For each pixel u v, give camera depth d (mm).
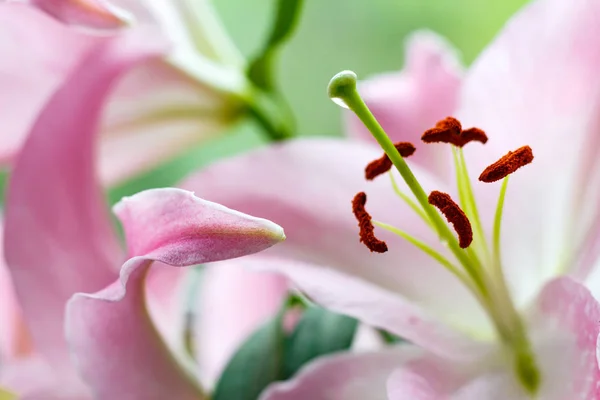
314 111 792
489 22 761
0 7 462
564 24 443
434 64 496
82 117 447
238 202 458
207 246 368
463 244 420
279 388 440
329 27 795
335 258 451
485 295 431
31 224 445
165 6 497
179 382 446
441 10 779
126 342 422
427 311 450
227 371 468
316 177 456
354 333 469
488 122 454
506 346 434
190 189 459
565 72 443
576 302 414
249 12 842
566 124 446
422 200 417
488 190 453
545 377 423
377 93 498
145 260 376
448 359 437
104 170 517
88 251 446
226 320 523
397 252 451
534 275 452
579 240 443
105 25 442
